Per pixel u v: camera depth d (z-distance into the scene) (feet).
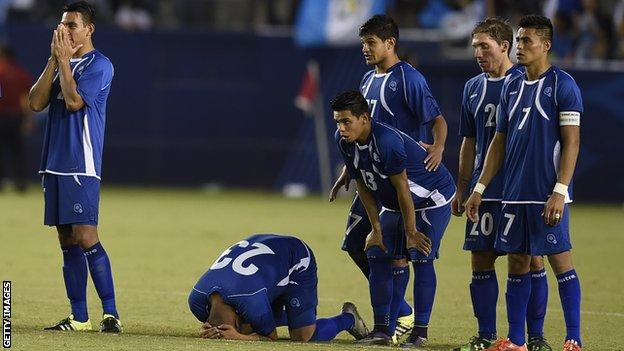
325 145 270.67
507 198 87.15
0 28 274.57
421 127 100.17
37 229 184.44
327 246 169.48
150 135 278.26
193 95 276.62
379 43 98.43
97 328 99.45
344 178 104.12
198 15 300.61
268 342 88.89
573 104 85.20
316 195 268.82
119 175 280.51
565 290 88.48
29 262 145.07
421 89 98.43
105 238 174.60
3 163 263.49
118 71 276.62
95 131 96.73
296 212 224.33
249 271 90.27
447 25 273.54
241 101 276.00
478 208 92.89
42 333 91.86
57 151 96.07
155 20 301.02
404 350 88.07
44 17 295.89
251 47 274.98
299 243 94.43
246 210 226.79
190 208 229.04
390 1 273.54
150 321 104.12
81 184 95.96
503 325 108.17
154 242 170.60
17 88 249.34
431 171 95.14
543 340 91.40
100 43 275.39
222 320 89.86
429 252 92.79
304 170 274.36
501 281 139.95
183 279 133.49
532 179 86.02
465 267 150.30
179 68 276.62
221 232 185.78
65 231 97.66
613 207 248.52
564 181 84.84
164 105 277.23
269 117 276.00
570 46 263.08
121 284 128.57
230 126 277.44
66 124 96.07
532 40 85.71
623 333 103.65
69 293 97.66
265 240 93.61
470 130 96.78
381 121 99.25
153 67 276.21
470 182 96.73
